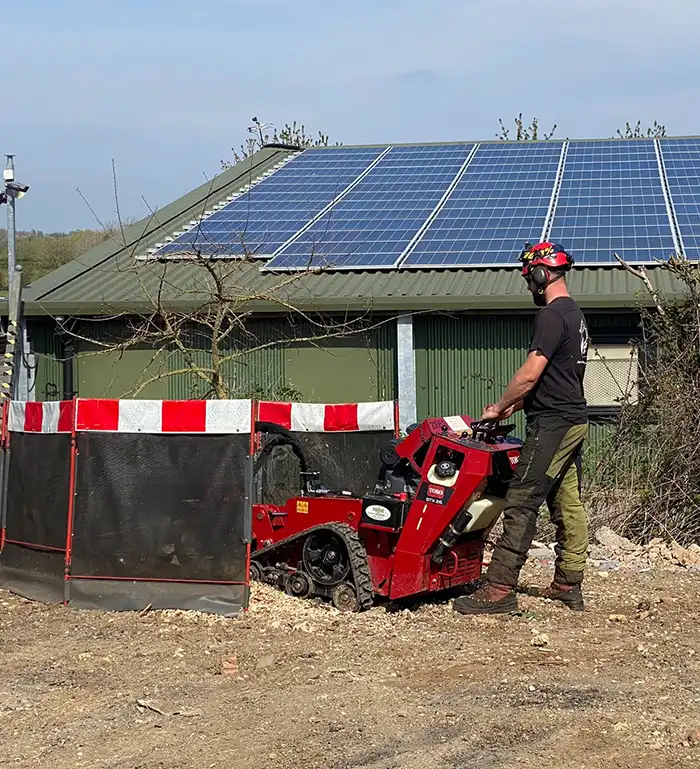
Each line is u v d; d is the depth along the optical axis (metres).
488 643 6.75
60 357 16.31
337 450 8.94
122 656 6.65
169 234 18.03
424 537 7.46
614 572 8.94
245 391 15.28
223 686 5.99
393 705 5.56
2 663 6.57
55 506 8.12
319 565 7.84
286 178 20.69
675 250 14.95
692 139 21.28
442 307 14.64
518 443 7.93
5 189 15.30
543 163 20.22
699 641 6.75
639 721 5.21
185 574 7.71
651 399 10.72
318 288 15.24
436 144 22.48
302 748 4.98
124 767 4.84
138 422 7.82
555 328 7.33
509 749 4.89
